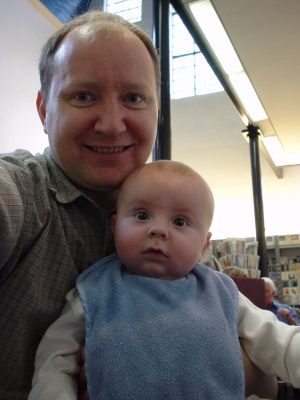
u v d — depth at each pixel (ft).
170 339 2.16
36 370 2.27
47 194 2.48
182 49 22.33
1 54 8.41
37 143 10.65
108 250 2.83
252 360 2.60
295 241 17.98
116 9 18.43
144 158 2.80
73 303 2.44
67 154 2.56
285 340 2.45
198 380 2.07
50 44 2.77
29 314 2.28
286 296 17.34
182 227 2.55
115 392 1.99
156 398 1.98
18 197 2.07
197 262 2.88
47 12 8.22
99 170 2.63
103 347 2.13
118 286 2.45
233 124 20.79
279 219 20.06
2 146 9.95
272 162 18.16
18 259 2.28
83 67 2.47
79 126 2.48
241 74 10.91
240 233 20.22
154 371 2.05
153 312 2.28
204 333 2.25
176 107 21.62
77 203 2.67
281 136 15.01
